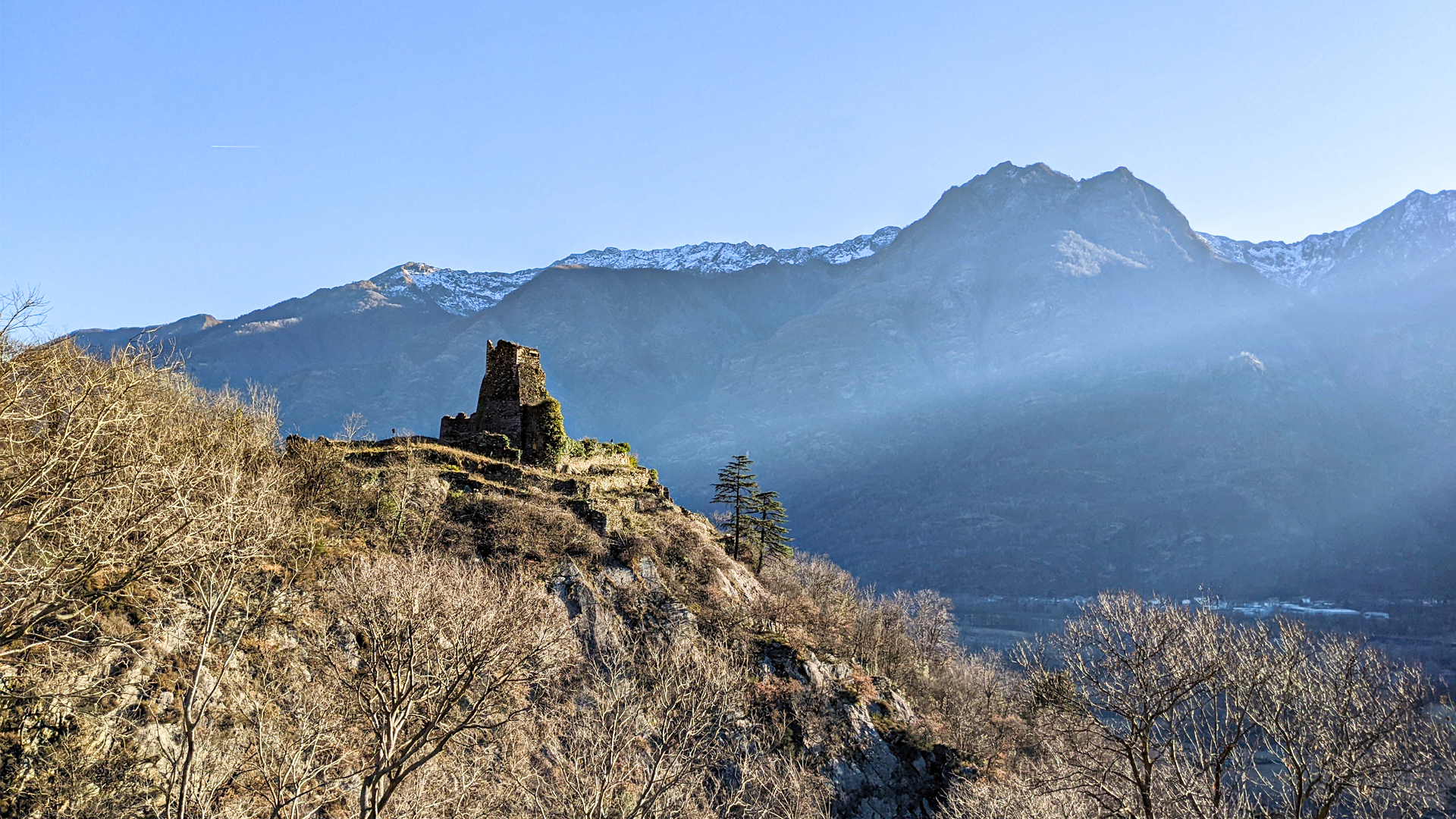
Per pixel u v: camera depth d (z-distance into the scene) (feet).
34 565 80.64
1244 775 105.40
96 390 94.48
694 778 112.98
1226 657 103.45
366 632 99.40
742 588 216.13
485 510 181.06
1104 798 105.19
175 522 85.51
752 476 273.75
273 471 139.85
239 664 102.37
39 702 85.51
